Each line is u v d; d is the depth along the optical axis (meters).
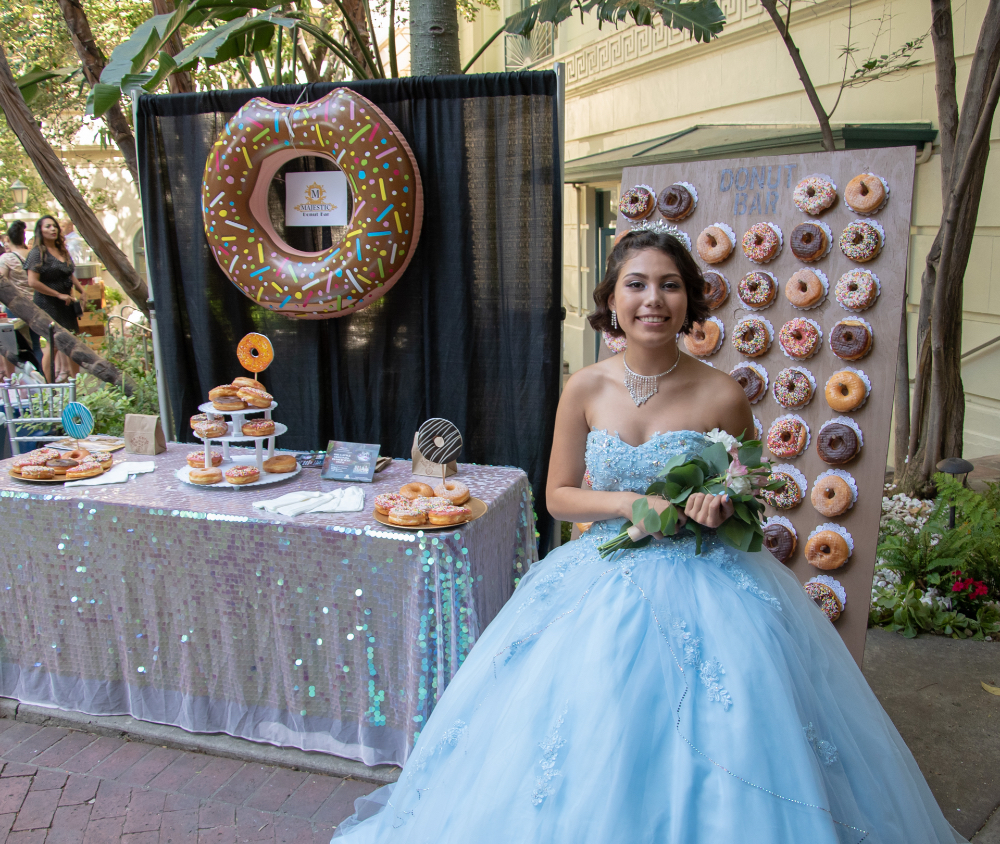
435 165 3.06
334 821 2.19
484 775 1.51
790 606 1.73
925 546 3.50
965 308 5.12
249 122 3.02
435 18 3.76
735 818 1.32
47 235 6.65
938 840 1.65
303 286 3.05
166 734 2.55
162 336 3.44
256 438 2.68
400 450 3.38
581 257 9.23
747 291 2.76
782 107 6.02
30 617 2.64
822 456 2.65
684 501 1.66
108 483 2.65
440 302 3.18
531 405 3.14
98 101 3.64
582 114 9.24
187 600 2.45
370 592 2.27
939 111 4.04
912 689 2.83
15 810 2.25
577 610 1.70
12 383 3.67
